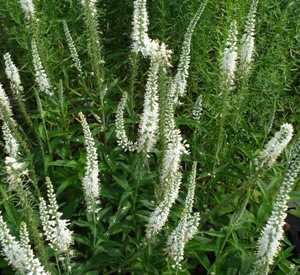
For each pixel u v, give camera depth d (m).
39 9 0.98
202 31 0.95
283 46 0.97
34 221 0.61
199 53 0.97
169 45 1.05
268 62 0.95
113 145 0.88
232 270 0.75
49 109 0.85
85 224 0.73
